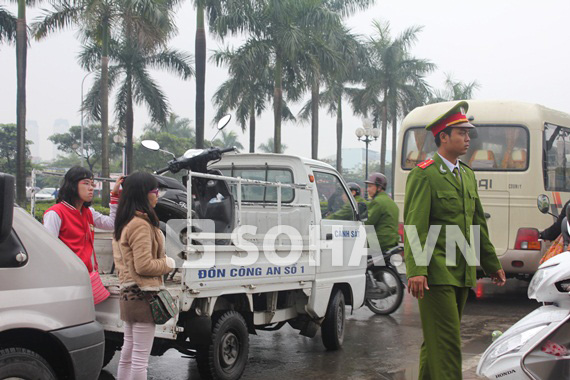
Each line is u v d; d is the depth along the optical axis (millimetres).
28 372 3506
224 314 5500
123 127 32250
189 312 5262
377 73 38719
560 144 11148
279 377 5953
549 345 3832
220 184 6242
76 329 3775
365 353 6961
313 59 26797
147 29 22578
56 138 66000
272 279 5945
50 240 3809
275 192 6973
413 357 6770
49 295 3676
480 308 10062
